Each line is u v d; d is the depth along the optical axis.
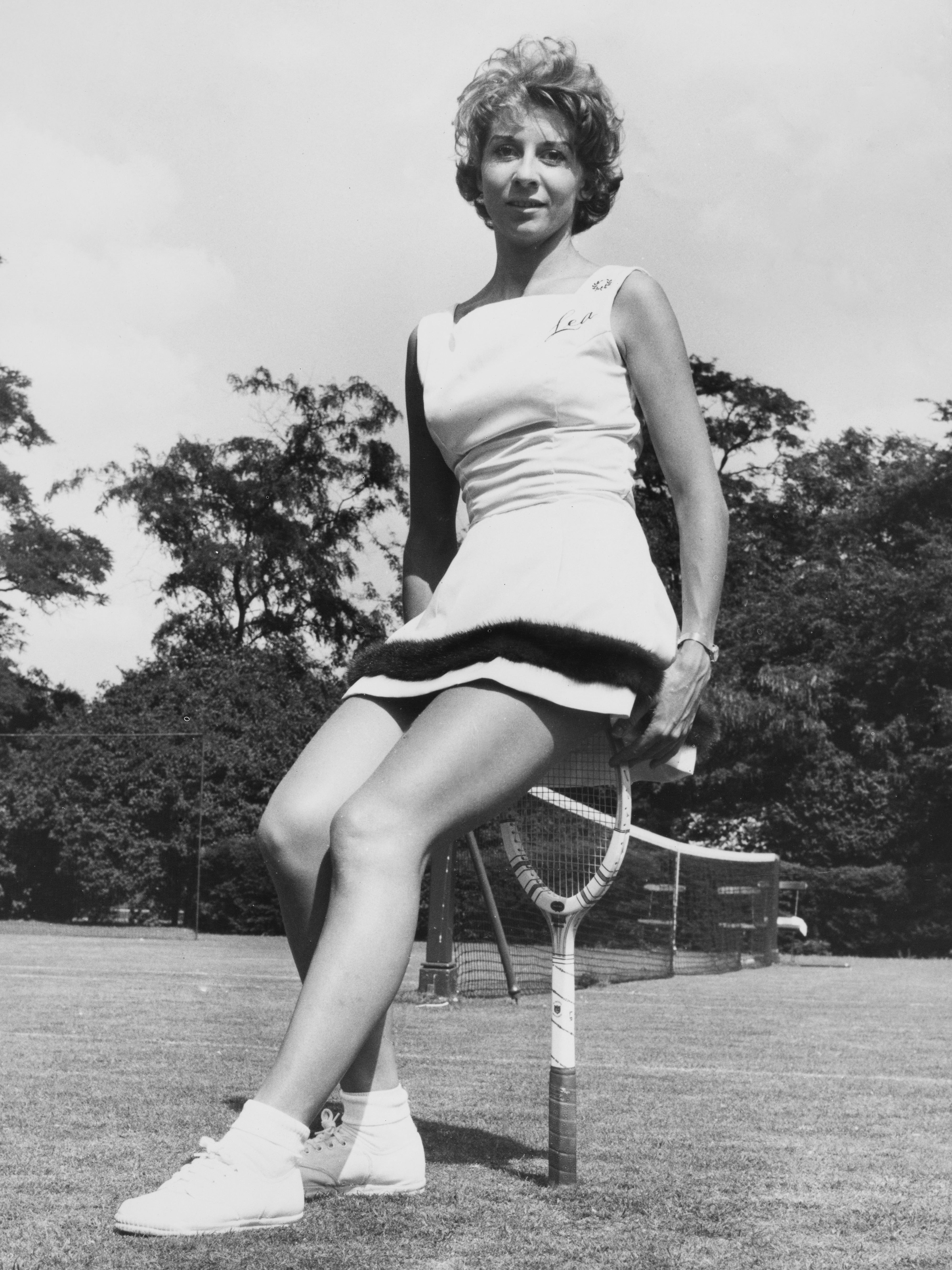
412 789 2.39
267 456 37.56
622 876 12.68
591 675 2.47
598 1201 2.52
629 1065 4.80
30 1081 4.03
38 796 19.78
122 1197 2.45
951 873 23.89
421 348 2.90
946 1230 2.37
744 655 28.53
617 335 2.72
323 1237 2.20
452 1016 6.75
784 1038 5.99
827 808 26.44
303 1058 2.29
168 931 19.23
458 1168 2.80
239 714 27.84
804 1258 2.15
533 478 2.65
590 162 2.91
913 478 30.25
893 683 27.81
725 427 32.38
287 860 2.54
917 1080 4.55
